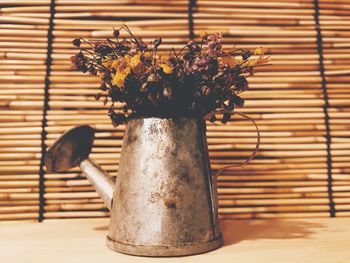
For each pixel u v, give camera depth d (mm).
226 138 586
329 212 586
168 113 429
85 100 587
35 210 572
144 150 425
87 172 487
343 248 440
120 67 412
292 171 588
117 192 443
